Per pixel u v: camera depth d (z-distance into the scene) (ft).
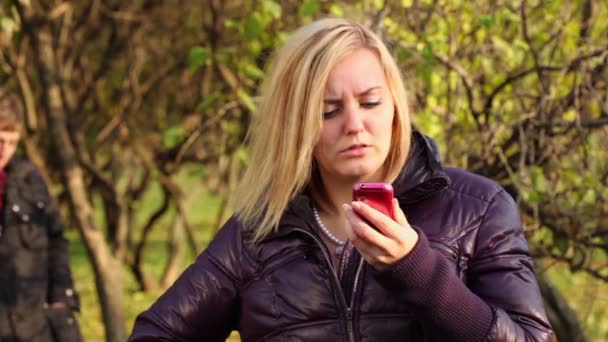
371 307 7.58
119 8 31.99
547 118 17.07
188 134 32.22
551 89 16.88
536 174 16.72
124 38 32.14
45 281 16.94
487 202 7.84
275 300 7.85
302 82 7.70
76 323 17.13
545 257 17.69
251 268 8.02
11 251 16.71
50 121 23.25
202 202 70.64
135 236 56.65
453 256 7.63
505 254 7.66
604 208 17.21
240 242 8.12
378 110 7.64
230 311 8.20
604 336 20.92
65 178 23.17
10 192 16.92
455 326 7.02
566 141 17.75
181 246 39.96
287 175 7.89
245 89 25.00
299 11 17.84
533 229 16.38
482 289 7.58
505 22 18.37
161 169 36.35
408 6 17.28
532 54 17.07
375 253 6.98
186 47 31.81
